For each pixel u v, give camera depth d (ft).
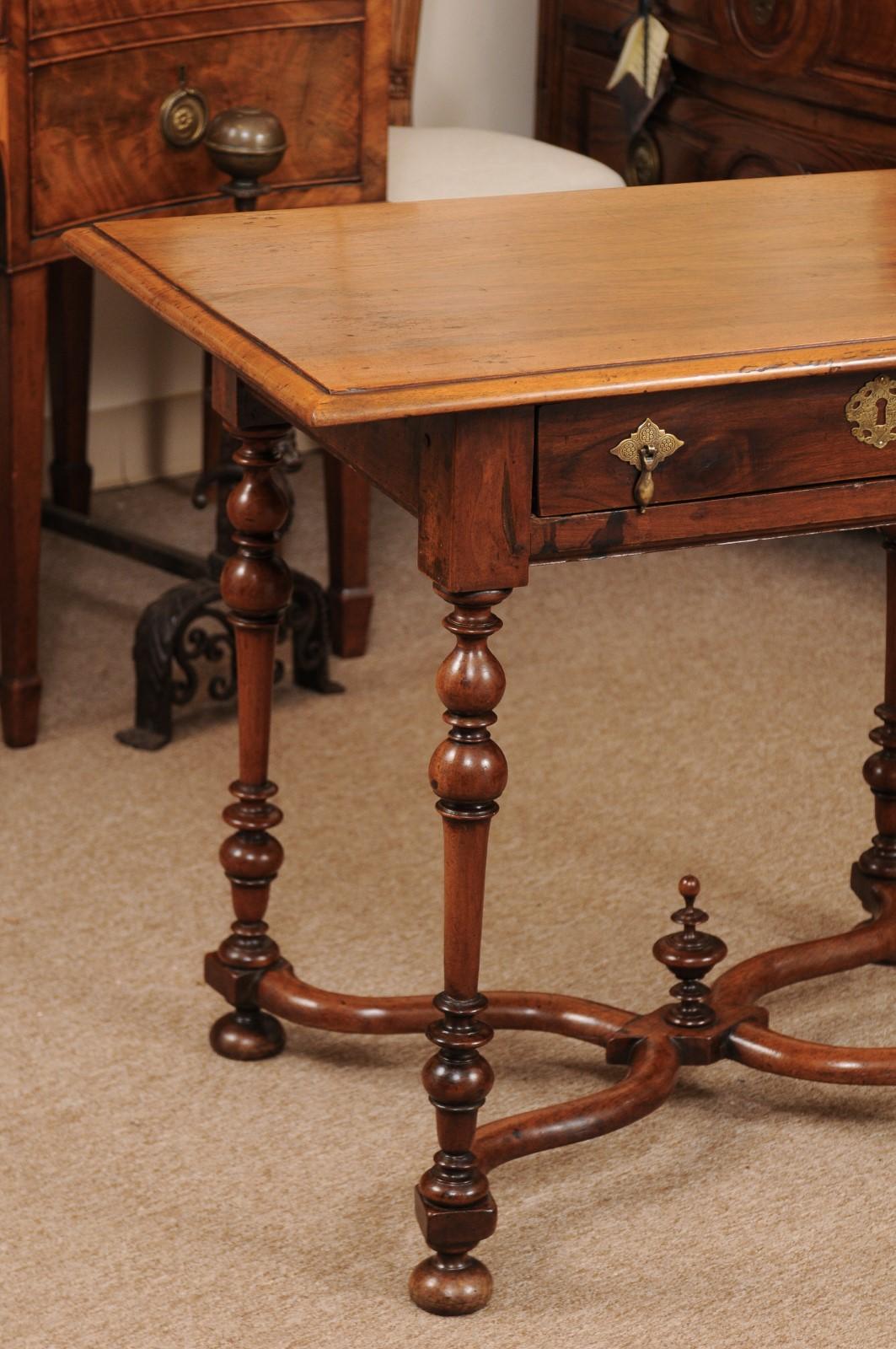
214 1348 5.18
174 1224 5.69
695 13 10.55
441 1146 5.33
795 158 10.00
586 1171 5.96
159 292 5.35
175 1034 6.67
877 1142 6.13
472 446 4.59
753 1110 6.29
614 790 8.45
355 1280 5.47
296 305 5.16
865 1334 5.25
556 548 4.77
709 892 7.64
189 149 8.48
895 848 6.97
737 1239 5.64
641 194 6.61
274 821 6.36
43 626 10.18
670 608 10.51
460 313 5.08
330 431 5.35
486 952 7.15
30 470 8.43
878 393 4.91
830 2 9.50
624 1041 6.02
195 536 11.42
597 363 4.62
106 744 8.93
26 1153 6.00
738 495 4.90
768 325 4.97
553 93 12.16
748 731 9.05
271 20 8.47
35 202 7.95
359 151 8.98
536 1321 5.30
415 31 11.09
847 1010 6.86
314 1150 6.05
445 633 10.27
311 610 9.30
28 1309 5.32
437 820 8.24
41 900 7.50
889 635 6.70
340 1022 6.26
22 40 7.64
